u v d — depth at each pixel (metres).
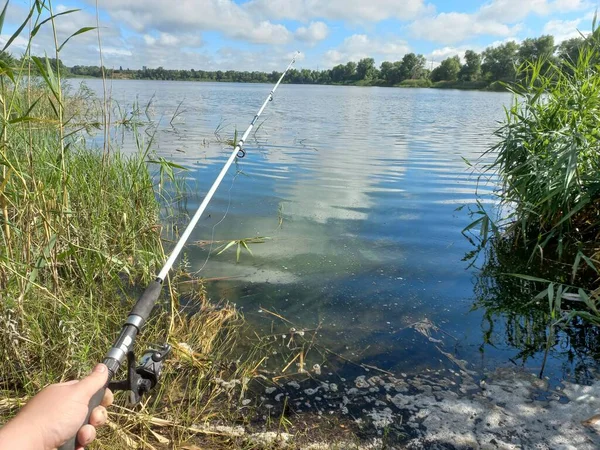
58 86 2.17
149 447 1.81
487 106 20.30
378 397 2.14
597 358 2.43
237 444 1.86
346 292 3.11
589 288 3.20
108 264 2.81
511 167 4.32
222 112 15.23
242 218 4.48
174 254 1.77
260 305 2.93
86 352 2.05
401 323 2.76
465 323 2.78
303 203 4.98
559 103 4.10
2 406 1.88
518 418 2.00
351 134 10.45
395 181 6.00
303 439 1.89
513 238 4.09
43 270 2.50
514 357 2.44
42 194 2.32
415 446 1.85
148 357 1.34
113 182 3.83
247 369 2.30
